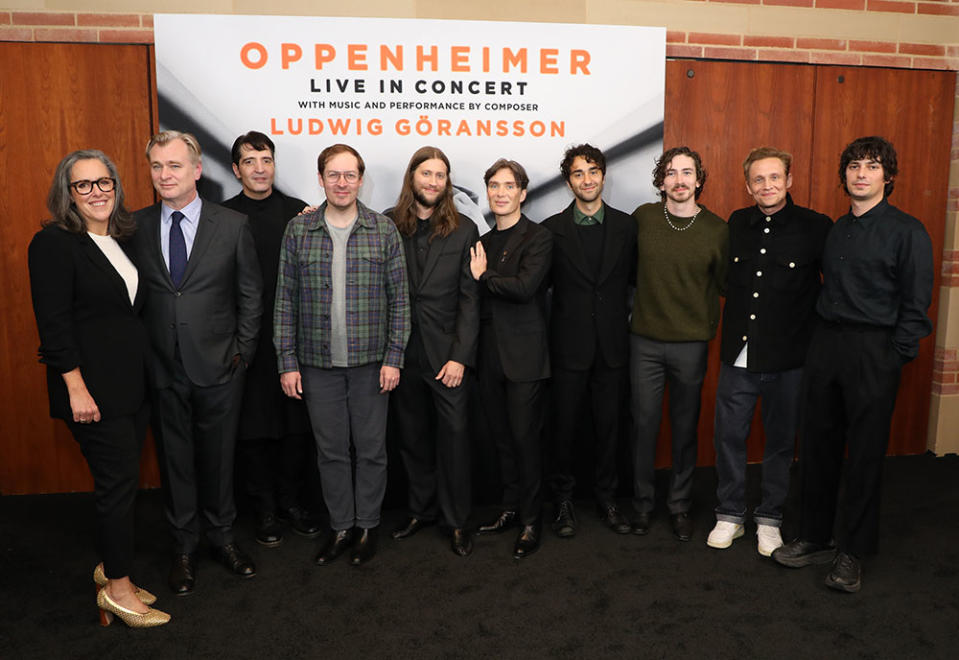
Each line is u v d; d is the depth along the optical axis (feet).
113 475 6.94
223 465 8.36
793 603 7.72
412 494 9.59
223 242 7.90
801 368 8.80
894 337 7.69
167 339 7.73
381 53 10.36
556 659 6.68
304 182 10.44
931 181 12.42
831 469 8.45
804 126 11.91
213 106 10.11
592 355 9.20
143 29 10.27
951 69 12.25
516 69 10.68
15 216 10.41
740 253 8.96
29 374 10.84
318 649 6.88
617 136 10.99
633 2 11.22
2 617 7.50
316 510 10.55
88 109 10.30
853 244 7.86
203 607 7.68
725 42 11.52
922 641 6.95
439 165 8.46
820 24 11.78
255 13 10.43
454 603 7.75
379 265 8.44
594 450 10.68
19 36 10.08
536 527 9.18
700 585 8.14
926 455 13.03
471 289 8.71
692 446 9.50
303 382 8.68
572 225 9.23
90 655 6.78
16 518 10.18
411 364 8.95
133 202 10.50
